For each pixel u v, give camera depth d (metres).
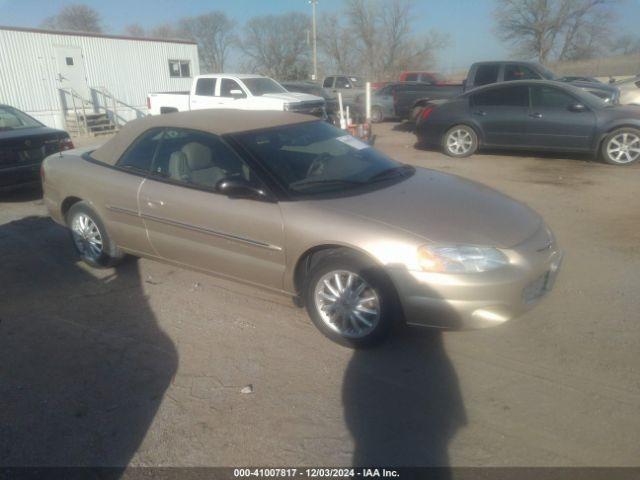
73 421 2.96
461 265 3.22
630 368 3.27
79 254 5.26
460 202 3.84
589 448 2.64
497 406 2.98
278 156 4.07
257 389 3.20
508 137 10.31
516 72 14.03
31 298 4.55
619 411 2.89
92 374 3.41
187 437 2.81
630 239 5.54
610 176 8.52
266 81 14.91
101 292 4.63
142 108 21.73
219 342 3.75
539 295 3.56
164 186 4.31
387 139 14.24
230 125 4.33
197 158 4.21
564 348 3.52
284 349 3.63
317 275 3.63
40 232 6.41
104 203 4.73
